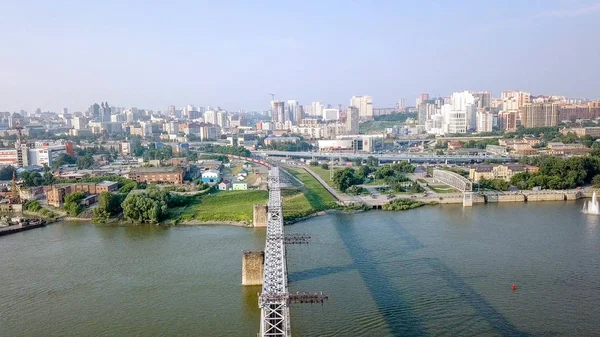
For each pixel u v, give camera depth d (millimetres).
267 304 86625
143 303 126688
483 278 138750
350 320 112875
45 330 113125
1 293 135500
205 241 185875
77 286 139750
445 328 108625
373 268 148625
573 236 182500
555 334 105625
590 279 137125
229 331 110125
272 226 148125
